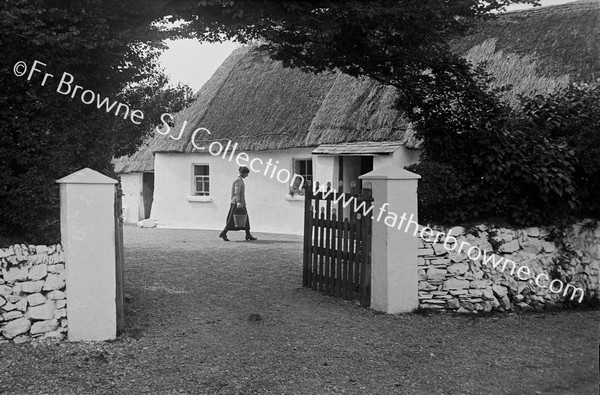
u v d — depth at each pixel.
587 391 4.82
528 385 4.96
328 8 6.54
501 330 6.60
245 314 7.07
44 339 5.68
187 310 7.16
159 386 4.88
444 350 5.87
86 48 5.68
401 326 6.64
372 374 5.22
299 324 6.69
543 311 7.56
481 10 7.09
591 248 8.12
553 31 13.93
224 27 6.41
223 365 5.37
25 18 5.52
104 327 5.90
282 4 6.33
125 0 5.83
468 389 4.89
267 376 5.14
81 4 5.77
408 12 6.50
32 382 4.86
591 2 14.52
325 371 5.27
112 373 5.11
